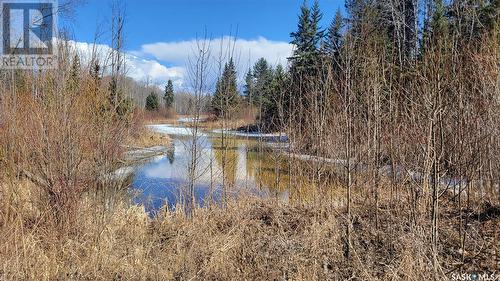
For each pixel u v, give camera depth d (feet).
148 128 86.84
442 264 15.06
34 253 15.88
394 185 21.25
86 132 20.12
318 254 16.72
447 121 16.35
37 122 19.21
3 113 19.58
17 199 18.06
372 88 19.93
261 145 32.53
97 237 17.75
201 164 33.88
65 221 18.15
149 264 16.20
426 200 16.07
